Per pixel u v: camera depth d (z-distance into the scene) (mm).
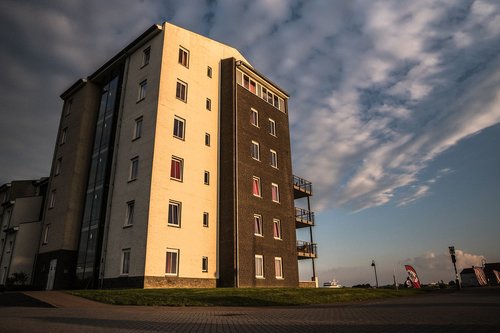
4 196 41875
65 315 9922
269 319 8852
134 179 22578
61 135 30594
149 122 23188
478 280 72000
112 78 28641
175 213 22531
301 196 35531
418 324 7270
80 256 24641
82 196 26719
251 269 24812
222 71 29000
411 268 40125
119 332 6598
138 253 20453
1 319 8867
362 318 8766
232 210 24859
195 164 24562
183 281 21578
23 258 28516
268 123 31125
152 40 25656
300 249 31344
